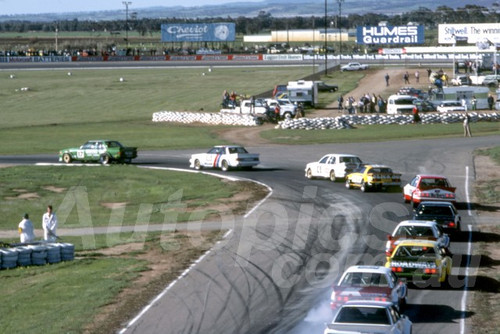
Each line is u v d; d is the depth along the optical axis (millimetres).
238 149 100625
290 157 111750
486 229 64188
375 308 32594
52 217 58781
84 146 110875
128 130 151500
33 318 40250
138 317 40188
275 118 155750
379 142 124125
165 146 129375
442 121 145250
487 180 89062
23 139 141625
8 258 53062
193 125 156125
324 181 90125
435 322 38750
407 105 156000
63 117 176750
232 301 43125
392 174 81812
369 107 163500
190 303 42781
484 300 43062
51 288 46750
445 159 104625
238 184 88438
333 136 132500
